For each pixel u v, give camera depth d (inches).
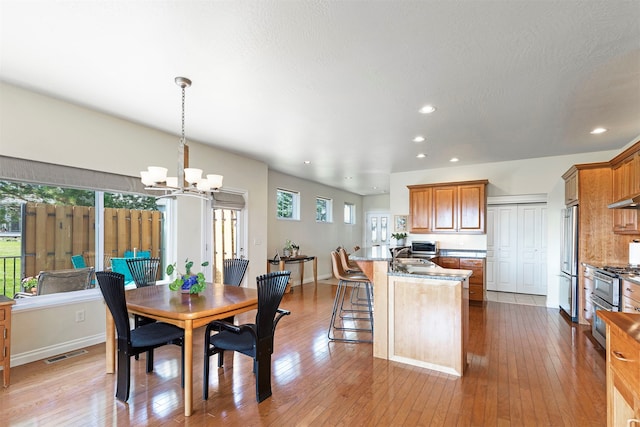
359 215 424.8
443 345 117.0
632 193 144.1
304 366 121.4
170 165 169.0
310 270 323.6
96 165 138.8
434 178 257.9
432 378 111.5
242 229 216.7
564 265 196.7
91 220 144.3
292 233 298.5
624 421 53.8
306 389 104.0
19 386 103.9
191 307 97.8
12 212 123.1
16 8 72.7
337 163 238.8
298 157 219.0
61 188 135.4
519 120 145.3
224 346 99.0
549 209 216.5
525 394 100.4
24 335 121.0
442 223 241.3
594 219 173.3
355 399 98.0
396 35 82.9
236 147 193.3
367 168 257.6
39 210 129.6
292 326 170.9
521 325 172.4
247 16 75.9
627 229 161.2
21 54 93.5
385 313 128.5
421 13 74.2
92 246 144.3
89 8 73.1
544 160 219.5
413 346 122.8
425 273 125.8
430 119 144.9
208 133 167.0
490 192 236.7
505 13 73.9
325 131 163.0
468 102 125.6
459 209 235.9
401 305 125.6
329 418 88.1
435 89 114.3
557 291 212.1
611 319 59.9
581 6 71.2
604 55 91.4
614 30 79.7
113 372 113.0
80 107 133.6
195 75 105.8
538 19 75.9
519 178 227.3
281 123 151.3
